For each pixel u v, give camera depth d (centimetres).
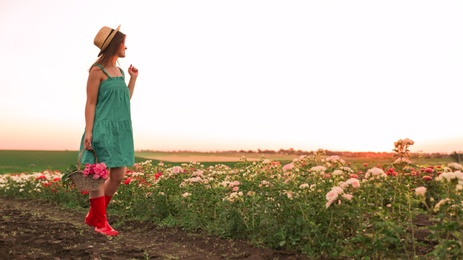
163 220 686
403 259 396
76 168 578
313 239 447
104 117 570
